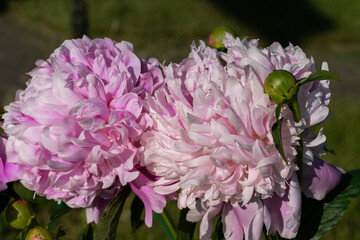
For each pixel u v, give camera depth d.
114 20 3.87
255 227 0.53
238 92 0.52
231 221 0.55
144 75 0.57
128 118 0.54
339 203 0.61
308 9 4.59
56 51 0.59
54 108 0.54
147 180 0.57
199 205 0.56
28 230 0.68
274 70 0.51
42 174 0.56
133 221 0.70
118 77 0.55
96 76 0.55
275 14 4.45
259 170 0.52
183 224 0.62
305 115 0.53
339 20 4.39
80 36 2.16
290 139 0.53
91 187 0.55
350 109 2.45
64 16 4.06
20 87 2.96
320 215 0.61
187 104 0.54
